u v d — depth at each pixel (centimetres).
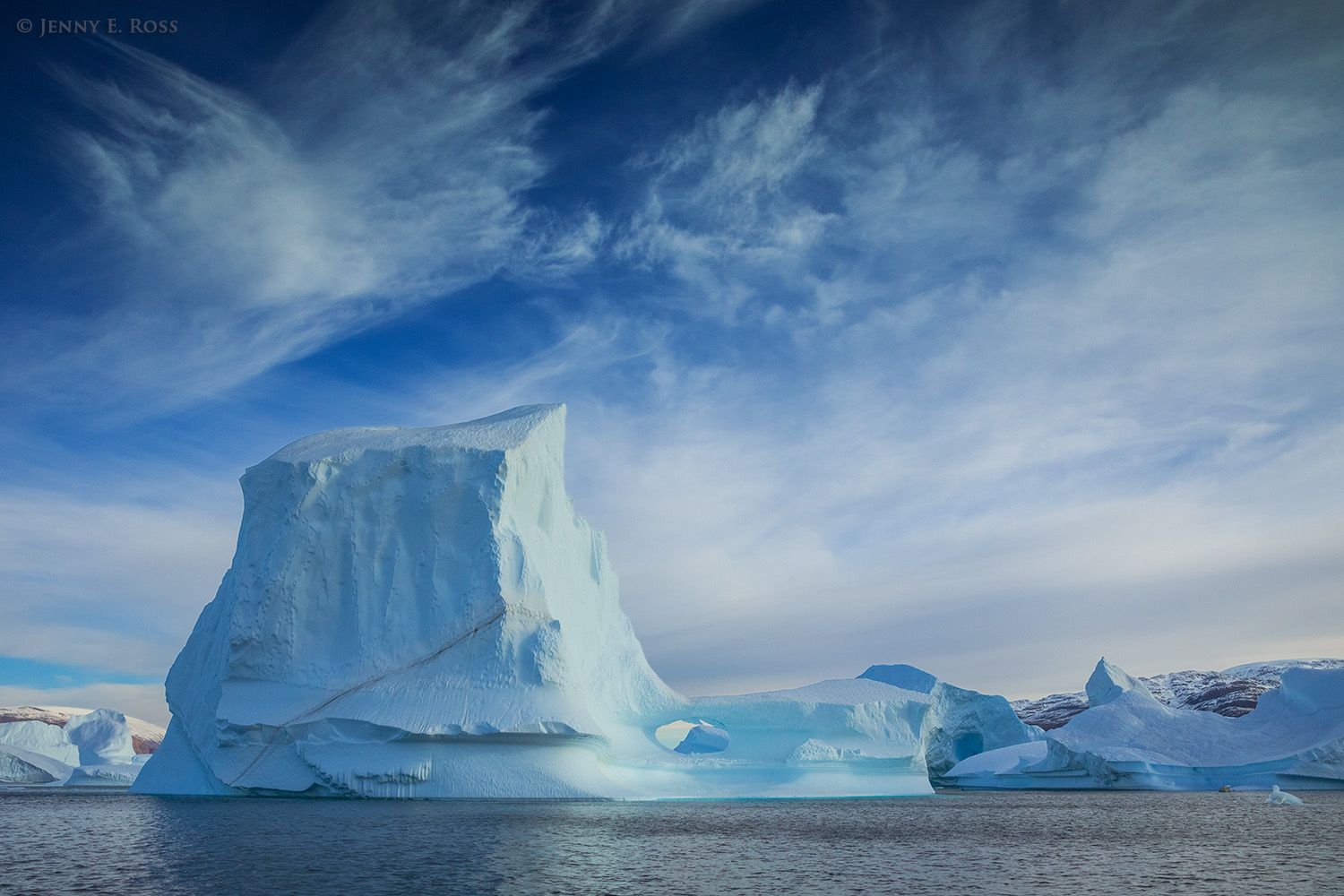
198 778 5619
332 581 5478
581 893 2402
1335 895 2611
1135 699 9375
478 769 5056
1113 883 2770
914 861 3142
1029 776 9250
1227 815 5372
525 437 5938
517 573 5478
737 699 6725
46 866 2727
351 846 3138
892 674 8425
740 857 3127
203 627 5997
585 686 6059
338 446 5859
